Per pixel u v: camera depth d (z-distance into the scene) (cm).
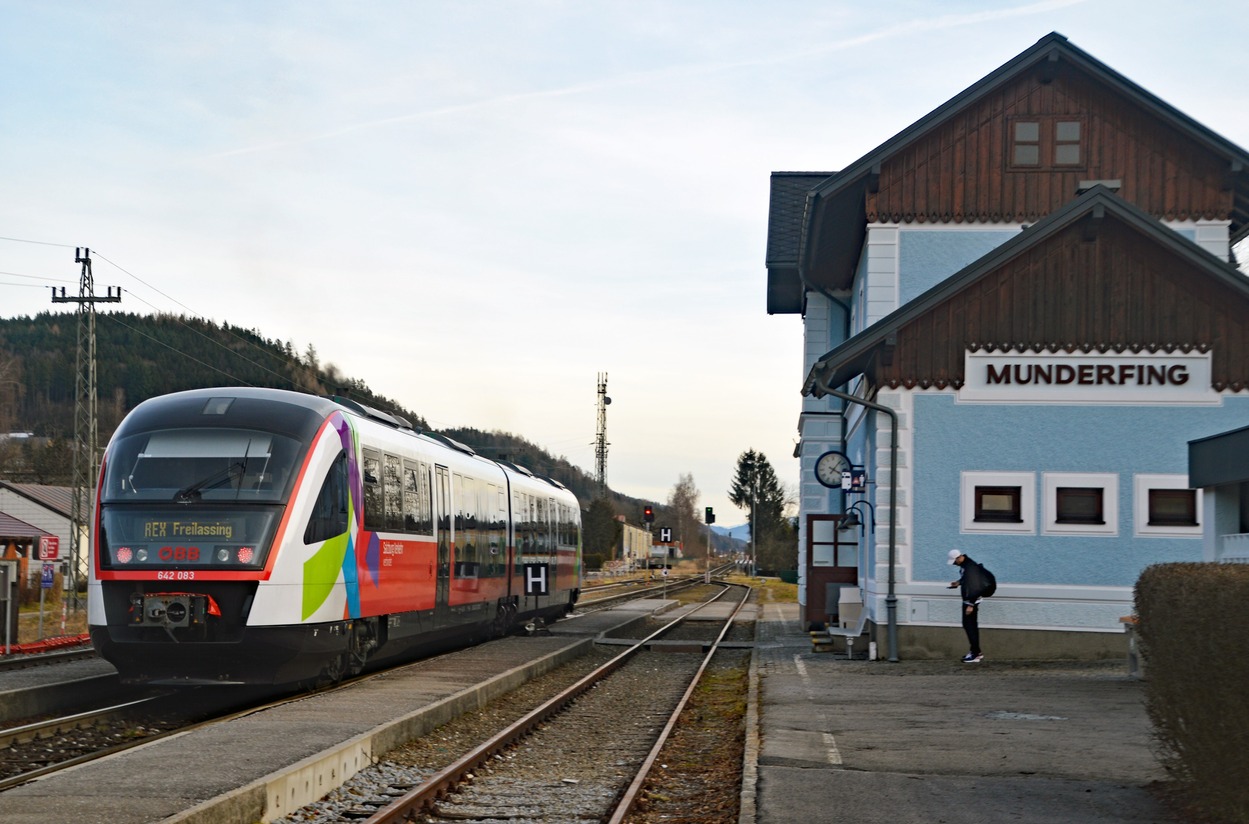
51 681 1606
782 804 906
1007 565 1988
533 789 1055
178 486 1538
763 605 4909
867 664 1973
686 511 18212
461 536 2267
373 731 1116
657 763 1195
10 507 7081
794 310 3791
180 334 11119
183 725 1401
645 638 2936
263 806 862
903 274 2306
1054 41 2264
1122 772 1026
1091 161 2289
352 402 1881
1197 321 1978
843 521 2494
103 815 794
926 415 2011
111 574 1505
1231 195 2264
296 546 1534
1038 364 1994
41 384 11894
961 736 1217
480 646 2394
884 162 2317
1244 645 731
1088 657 1962
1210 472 1376
